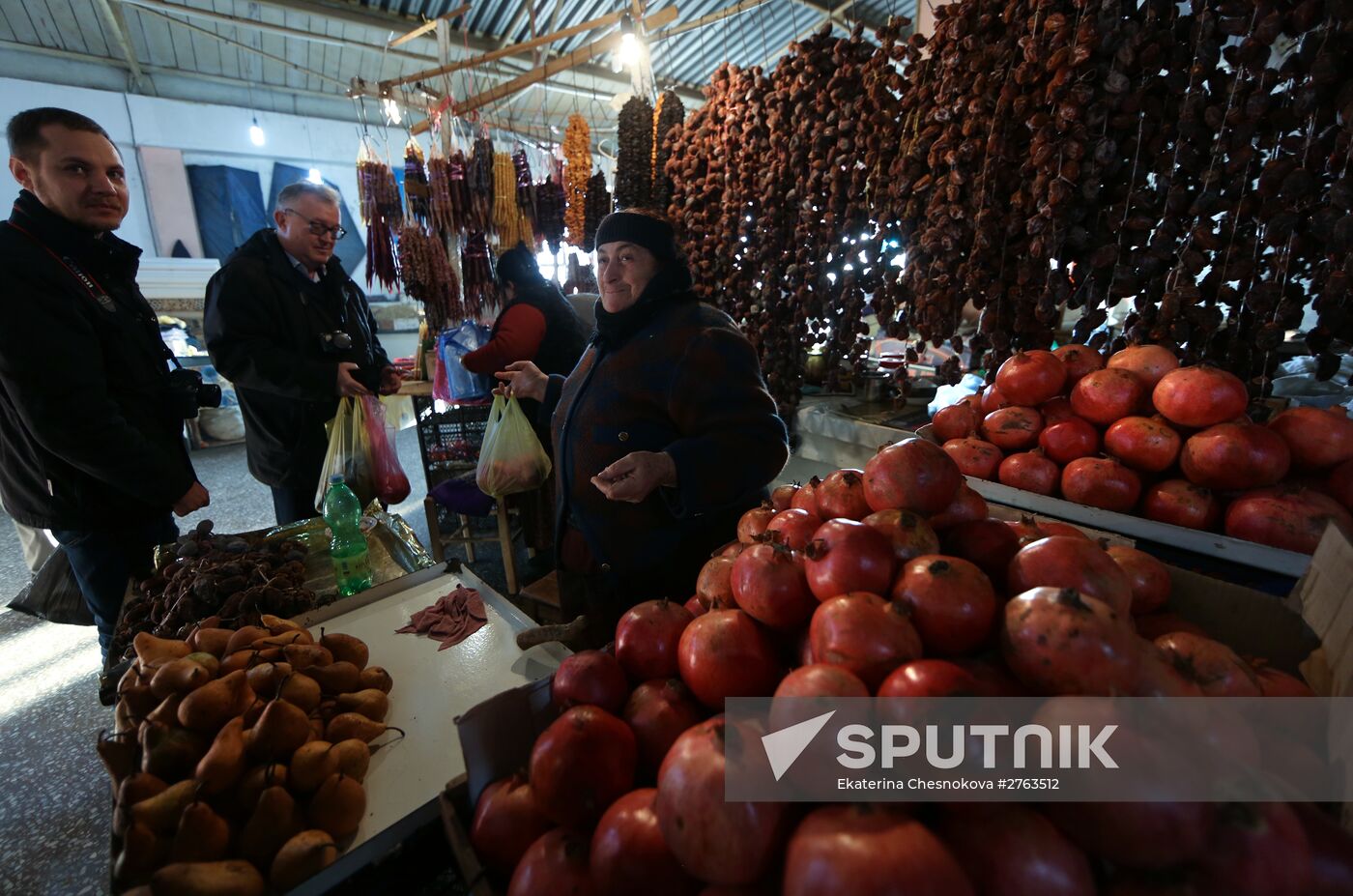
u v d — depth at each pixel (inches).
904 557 25.6
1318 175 42.0
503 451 86.8
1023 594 20.6
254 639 39.2
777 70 78.8
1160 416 42.1
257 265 76.4
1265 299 43.2
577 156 122.8
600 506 50.3
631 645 28.7
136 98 214.7
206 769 28.3
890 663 20.6
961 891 15.4
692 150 96.7
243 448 203.2
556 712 28.0
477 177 116.1
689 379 46.7
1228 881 14.9
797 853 16.7
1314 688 23.5
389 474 80.3
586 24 101.1
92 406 57.4
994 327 57.9
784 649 26.7
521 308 86.4
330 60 208.1
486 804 24.7
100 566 64.6
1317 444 38.1
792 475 96.6
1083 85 49.1
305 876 27.3
